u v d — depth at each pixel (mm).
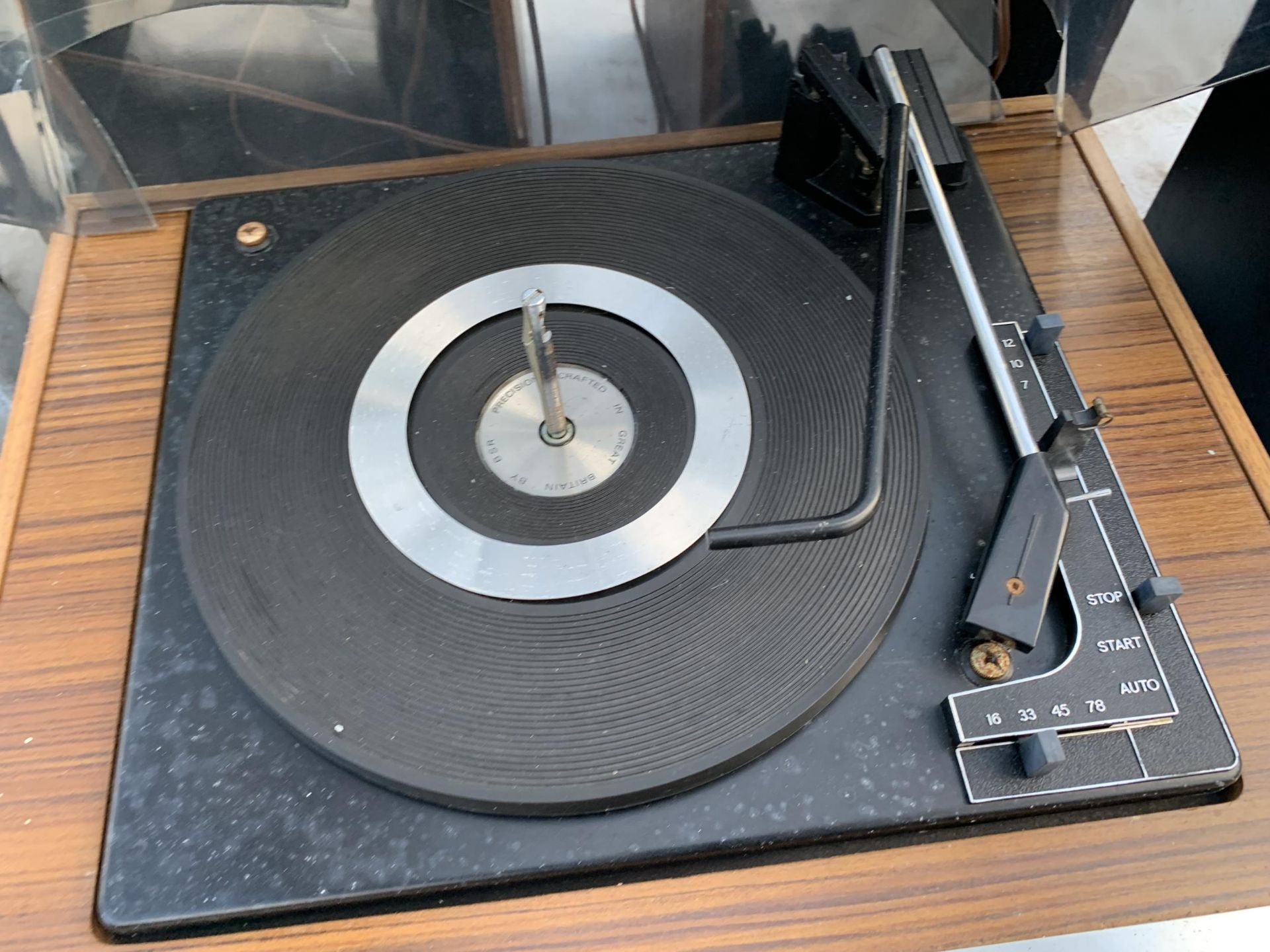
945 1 840
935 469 688
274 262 788
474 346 737
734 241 777
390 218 792
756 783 583
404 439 690
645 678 600
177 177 838
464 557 643
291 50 815
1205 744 601
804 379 709
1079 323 761
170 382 731
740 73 896
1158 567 658
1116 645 623
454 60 849
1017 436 666
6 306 1148
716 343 727
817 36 879
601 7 830
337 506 661
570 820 573
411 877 557
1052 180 840
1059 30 818
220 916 552
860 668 616
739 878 571
